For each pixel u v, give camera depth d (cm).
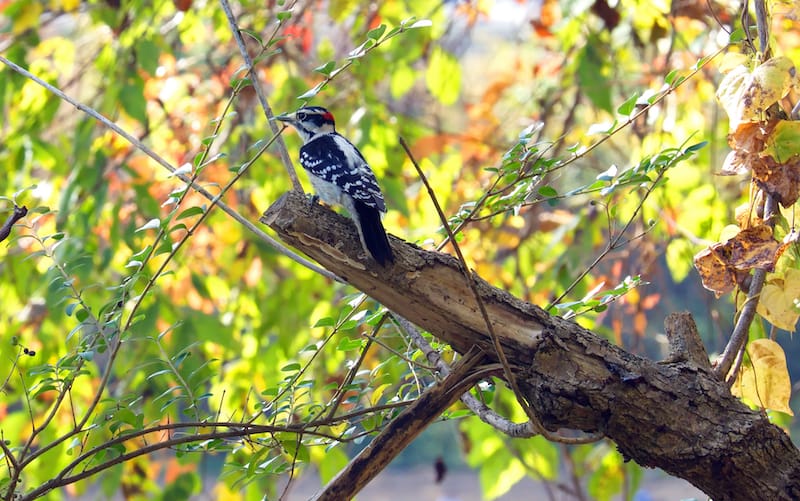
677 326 629
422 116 1517
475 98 1592
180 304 1275
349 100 1293
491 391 721
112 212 1141
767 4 692
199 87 1299
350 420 687
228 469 692
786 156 646
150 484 1257
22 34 1181
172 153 1282
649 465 601
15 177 1250
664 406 587
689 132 1140
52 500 1134
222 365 1320
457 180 1339
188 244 1226
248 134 1235
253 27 1282
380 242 593
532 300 1265
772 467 577
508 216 1223
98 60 1202
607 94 1109
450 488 3209
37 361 1175
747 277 672
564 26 1274
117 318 620
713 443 577
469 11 1363
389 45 1216
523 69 1469
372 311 728
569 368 596
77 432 616
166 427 622
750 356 667
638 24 1257
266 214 605
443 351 722
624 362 596
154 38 1124
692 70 658
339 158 848
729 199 1222
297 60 1299
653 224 687
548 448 1145
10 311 1237
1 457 664
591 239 1145
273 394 652
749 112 640
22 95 1217
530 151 640
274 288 1288
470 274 565
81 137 1123
